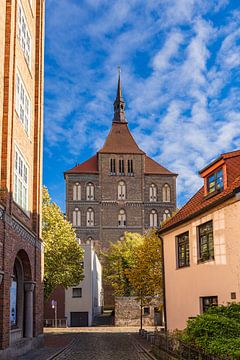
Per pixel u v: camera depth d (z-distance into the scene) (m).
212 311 14.50
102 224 93.88
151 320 51.91
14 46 20.41
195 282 20.75
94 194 95.06
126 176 96.38
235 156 20.08
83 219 93.81
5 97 19.05
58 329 46.62
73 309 55.47
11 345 19.69
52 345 27.00
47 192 46.03
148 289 35.28
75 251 46.34
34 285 24.00
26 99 23.86
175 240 23.72
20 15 22.55
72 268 45.75
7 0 19.86
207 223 19.95
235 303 15.35
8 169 18.62
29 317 23.34
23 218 22.16
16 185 20.92
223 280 18.09
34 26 26.84
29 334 23.30
